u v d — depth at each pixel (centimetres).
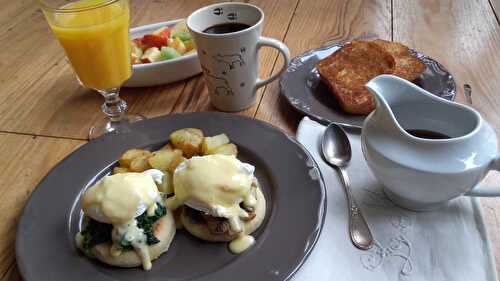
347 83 106
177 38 129
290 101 105
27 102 119
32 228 79
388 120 72
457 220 75
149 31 137
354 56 115
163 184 84
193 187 78
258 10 106
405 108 80
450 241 72
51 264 73
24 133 108
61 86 125
